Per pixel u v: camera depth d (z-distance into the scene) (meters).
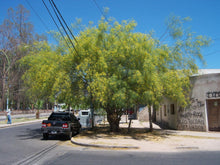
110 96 12.83
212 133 15.30
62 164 7.33
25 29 40.78
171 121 19.53
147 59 12.36
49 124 13.34
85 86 14.12
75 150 10.00
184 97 15.99
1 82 40.88
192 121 16.70
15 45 38.34
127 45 12.87
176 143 11.59
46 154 9.05
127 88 12.92
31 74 14.20
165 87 13.61
